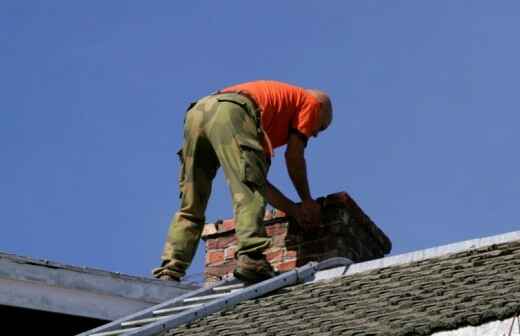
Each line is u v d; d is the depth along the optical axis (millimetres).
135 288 16609
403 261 15547
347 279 15508
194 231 19031
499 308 12125
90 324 16578
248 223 17094
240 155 17750
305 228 19750
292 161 19109
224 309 15352
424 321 12586
